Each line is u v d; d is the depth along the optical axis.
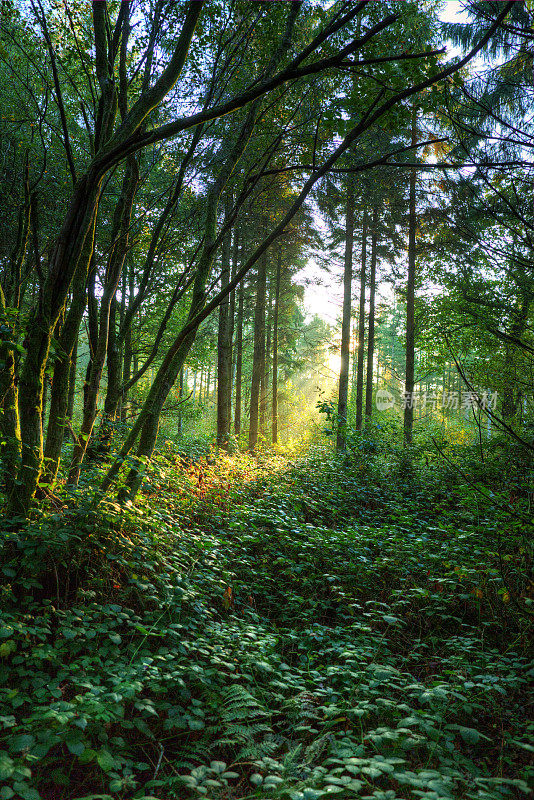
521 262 3.46
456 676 3.55
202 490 7.28
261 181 10.67
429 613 4.62
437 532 6.83
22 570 3.63
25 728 2.48
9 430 4.00
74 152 10.59
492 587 4.87
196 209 7.61
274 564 5.68
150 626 3.60
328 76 5.66
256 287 18.25
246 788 2.65
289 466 10.49
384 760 2.38
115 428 7.56
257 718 3.19
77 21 5.53
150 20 5.25
